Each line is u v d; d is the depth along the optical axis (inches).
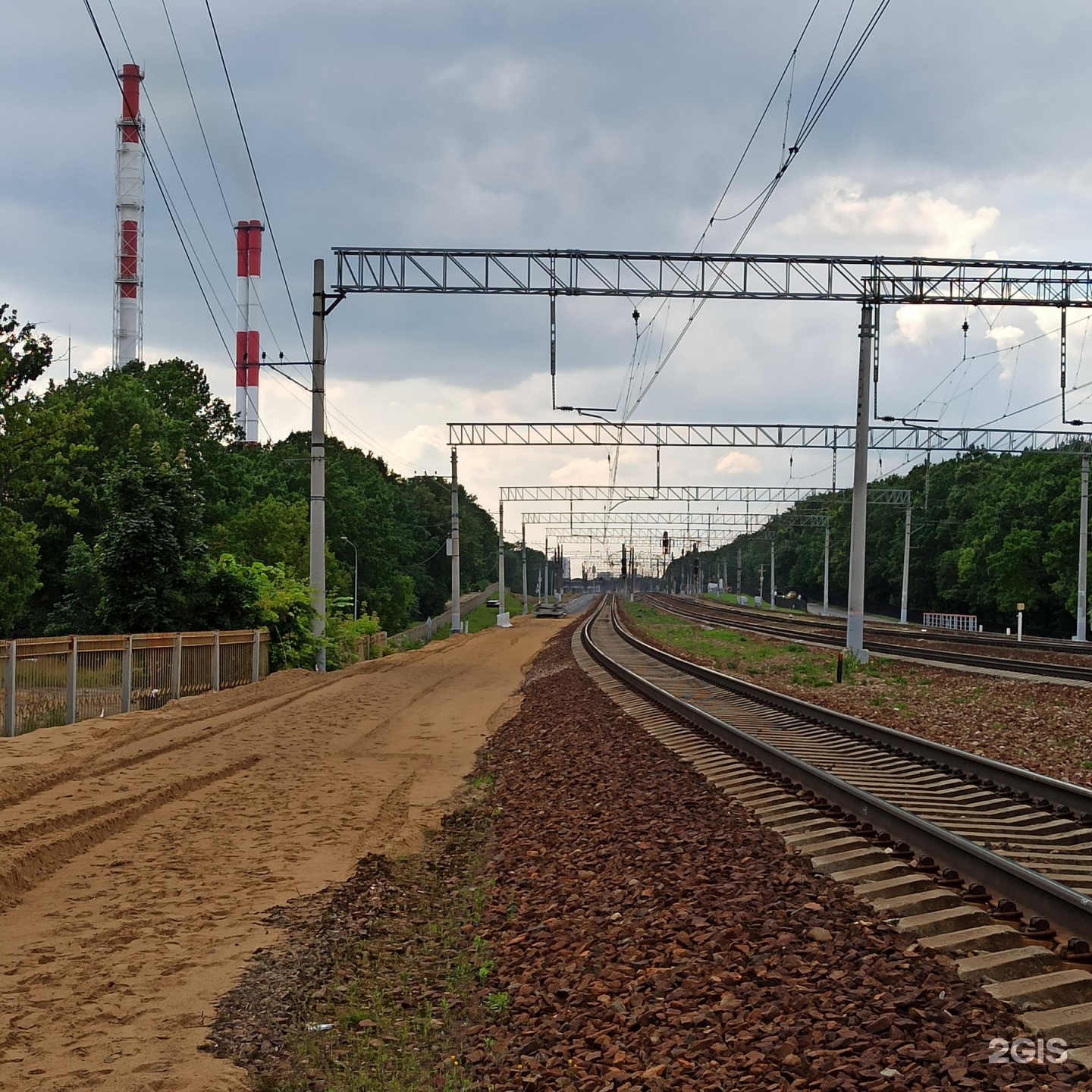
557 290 1194.6
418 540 4970.5
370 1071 244.5
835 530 4781.0
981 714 861.8
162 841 479.2
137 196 2994.6
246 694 1101.7
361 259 1212.5
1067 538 2642.7
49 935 348.5
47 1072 239.3
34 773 596.7
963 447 1936.5
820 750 629.0
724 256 1195.9
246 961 319.9
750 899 311.9
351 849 466.6
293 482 3361.2
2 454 1492.4
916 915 290.5
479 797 601.3
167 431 2317.9
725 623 2824.8
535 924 338.6
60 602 2052.2
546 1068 229.8
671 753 610.5
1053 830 418.3
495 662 1791.3
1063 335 1237.7
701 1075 211.0
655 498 2903.5
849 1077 198.2
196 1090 229.9
